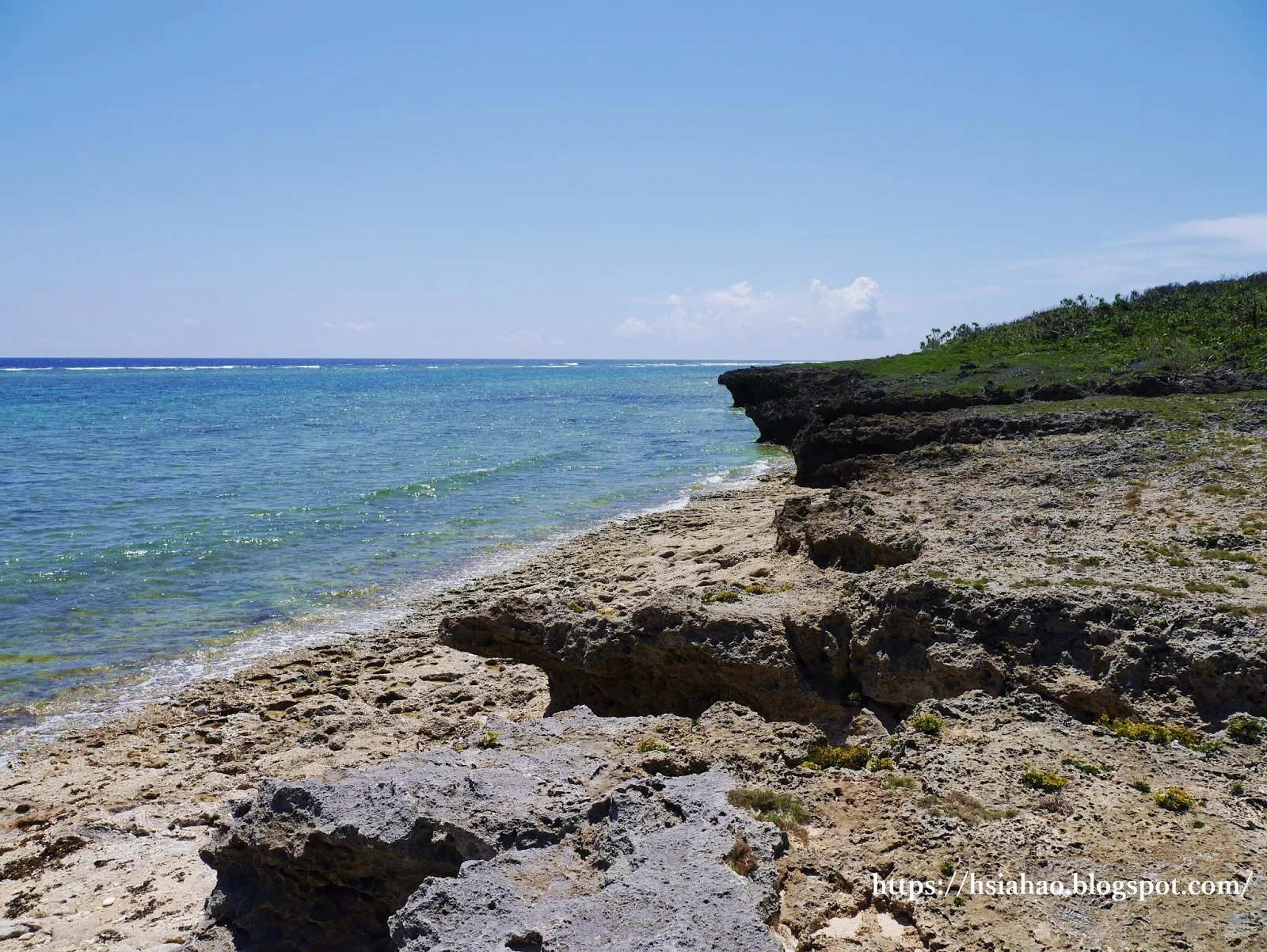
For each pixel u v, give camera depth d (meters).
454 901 8.47
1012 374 65.69
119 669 25.09
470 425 101.88
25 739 20.58
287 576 35.12
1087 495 27.64
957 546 21.75
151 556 37.75
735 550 30.89
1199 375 54.25
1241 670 13.80
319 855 10.23
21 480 57.41
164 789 17.84
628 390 190.62
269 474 61.47
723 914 7.90
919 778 11.77
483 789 10.39
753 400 94.50
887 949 8.57
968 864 9.68
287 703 22.27
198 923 11.08
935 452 38.06
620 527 42.31
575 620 19.39
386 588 33.44
